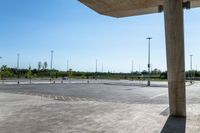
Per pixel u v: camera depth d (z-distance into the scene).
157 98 22.70
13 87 36.53
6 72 78.88
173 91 12.70
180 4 12.62
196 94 28.62
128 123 10.63
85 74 112.38
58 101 18.84
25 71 95.69
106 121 11.04
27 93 26.00
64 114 12.83
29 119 11.38
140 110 14.45
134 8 16.28
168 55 12.80
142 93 28.61
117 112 13.63
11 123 10.48
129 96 24.53
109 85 46.94
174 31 12.55
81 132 8.95
